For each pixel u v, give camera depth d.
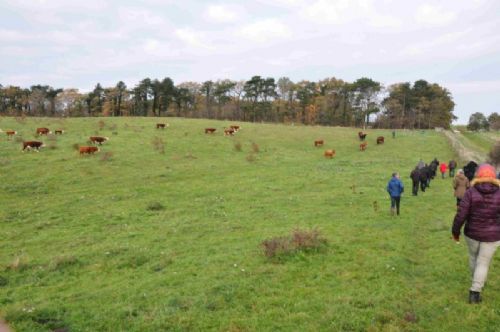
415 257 13.23
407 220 19.16
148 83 133.38
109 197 27.41
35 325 9.14
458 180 18.84
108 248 16.08
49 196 27.73
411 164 43.72
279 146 53.41
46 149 41.53
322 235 15.86
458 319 8.60
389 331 8.20
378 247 14.38
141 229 19.48
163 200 26.56
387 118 144.38
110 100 141.62
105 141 46.31
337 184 31.28
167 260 14.02
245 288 10.81
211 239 17.02
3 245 17.58
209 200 26.14
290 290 10.59
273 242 14.06
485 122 161.12
